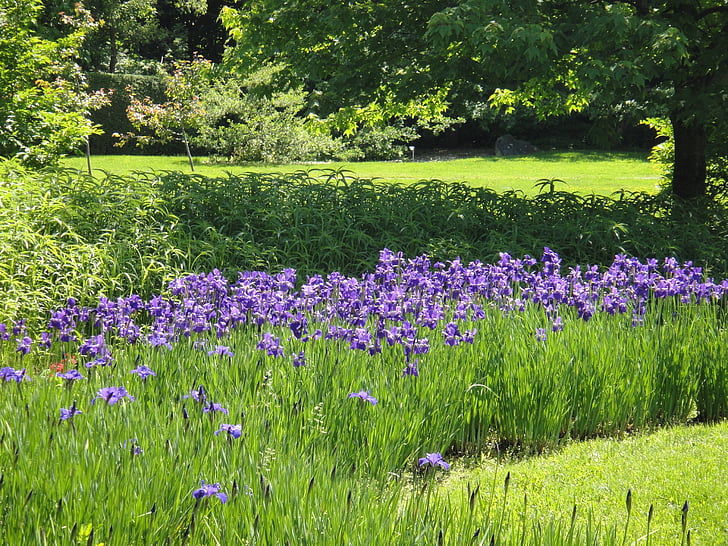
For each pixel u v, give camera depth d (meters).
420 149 49.53
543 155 42.53
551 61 11.81
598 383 6.21
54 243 9.27
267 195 12.59
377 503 3.79
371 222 12.09
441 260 11.39
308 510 3.37
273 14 14.47
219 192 12.31
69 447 3.76
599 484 5.11
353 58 14.52
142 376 4.55
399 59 14.23
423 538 3.20
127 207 11.22
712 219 13.40
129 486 3.39
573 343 6.38
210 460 3.81
